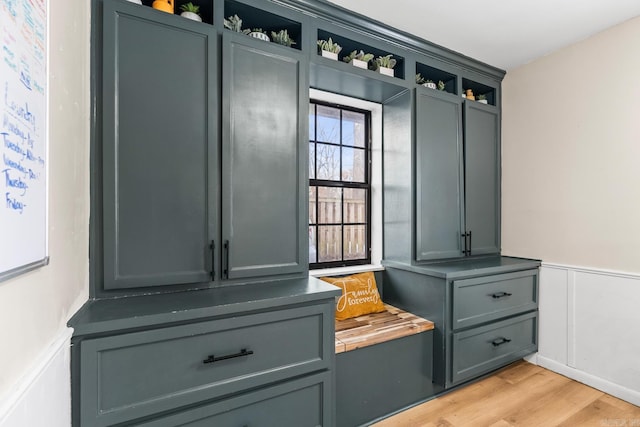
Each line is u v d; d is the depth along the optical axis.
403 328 1.86
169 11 1.38
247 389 1.22
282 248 1.58
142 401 1.03
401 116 2.25
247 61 1.49
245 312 1.21
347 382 1.63
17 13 0.62
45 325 0.77
